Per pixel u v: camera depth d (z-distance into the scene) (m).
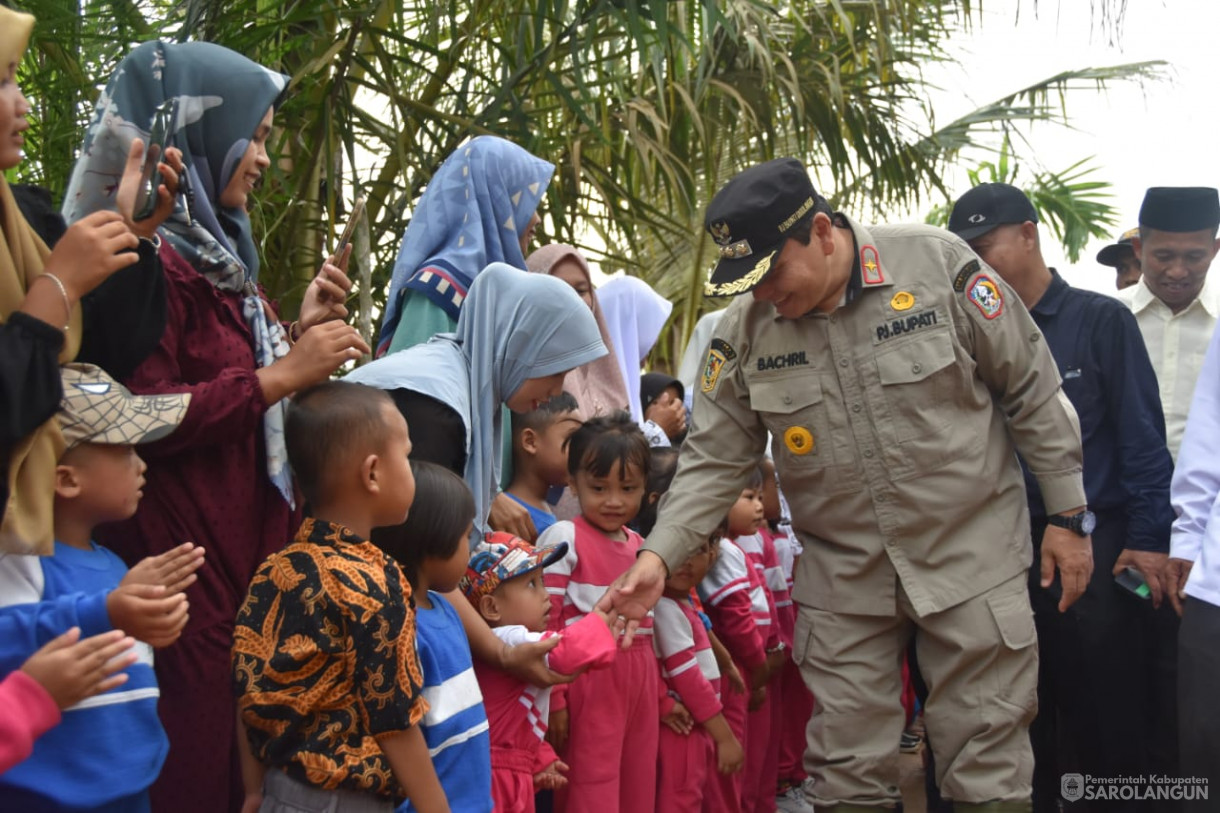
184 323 2.48
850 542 3.32
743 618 3.97
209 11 4.09
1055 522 3.34
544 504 3.56
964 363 3.21
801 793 4.87
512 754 2.83
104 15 3.97
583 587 3.30
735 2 5.77
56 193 3.90
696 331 6.04
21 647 1.89
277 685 2.09
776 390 3.32
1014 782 3.23
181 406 2.24
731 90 5.97
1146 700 3.95
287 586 2.14
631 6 4.80
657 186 5.88
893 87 6.92
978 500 3.24
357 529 2.26
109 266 2.02
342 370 4.55
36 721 1.72
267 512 2.58
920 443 3.21
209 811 2.37
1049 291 4.04
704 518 3.37
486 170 3.45
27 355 1.89
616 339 4.88
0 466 1.89
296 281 4.71
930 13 6.94
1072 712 3.92
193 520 2.40
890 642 3.36
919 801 5.13
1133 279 5.63
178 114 2.58
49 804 1.90
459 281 3.28
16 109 1.98
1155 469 3.79
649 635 3.39
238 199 2.71
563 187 5.45
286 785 2.12
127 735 2.02
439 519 2.49
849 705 3.31
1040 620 3.89
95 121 2.58
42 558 2.03
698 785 3.54
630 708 3.27
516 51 5.19
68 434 2.08
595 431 3.38
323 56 4.38
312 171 4.55
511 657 2.79
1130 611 3.88
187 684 2.35
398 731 2.10
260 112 2.68
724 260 3.13
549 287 3.00
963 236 4.05
